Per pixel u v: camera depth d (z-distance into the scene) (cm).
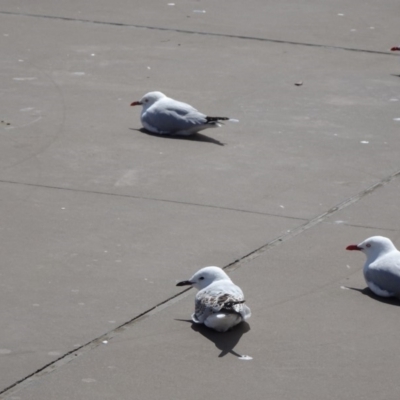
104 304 978
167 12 2345
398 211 1262
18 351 880
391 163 1441
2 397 804
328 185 1343
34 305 969
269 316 970
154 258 1091
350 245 1077
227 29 2209
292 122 1611
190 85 1789
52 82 1775
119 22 2234
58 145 1457
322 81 1850
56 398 806
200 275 969
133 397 812
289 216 1231
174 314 966
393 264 1013
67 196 1263
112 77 1822
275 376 855
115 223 1184
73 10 2327
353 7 2488
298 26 2264
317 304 999
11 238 1127
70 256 1086
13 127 1529
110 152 1439
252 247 1133
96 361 870
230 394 823
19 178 1320
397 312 988
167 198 1272
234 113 1642
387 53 2073
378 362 886
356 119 1641
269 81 1834
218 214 1227
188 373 855
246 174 1373
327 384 845
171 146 1478
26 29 2139
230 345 909
